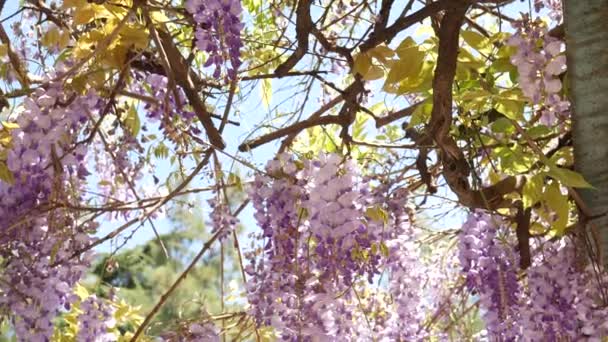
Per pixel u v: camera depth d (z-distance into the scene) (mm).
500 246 2289
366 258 2145
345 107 2404
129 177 2578
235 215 2436
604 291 2195
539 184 2127
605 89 2096
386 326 2688
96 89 2229
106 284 2625
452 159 2244
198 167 2346
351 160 2104
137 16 2188
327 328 2109
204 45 1994
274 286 2113
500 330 2268
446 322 3264
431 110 2270
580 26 2104
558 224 2117
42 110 2100
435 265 3254
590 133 2111
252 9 2945
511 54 2168
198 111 2209
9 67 2334
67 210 2205
